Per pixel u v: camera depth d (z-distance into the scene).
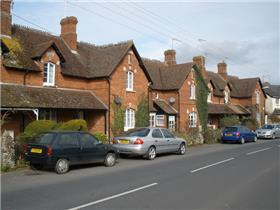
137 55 26.16
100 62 24.75
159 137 17.89
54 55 21.28
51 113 20.78
